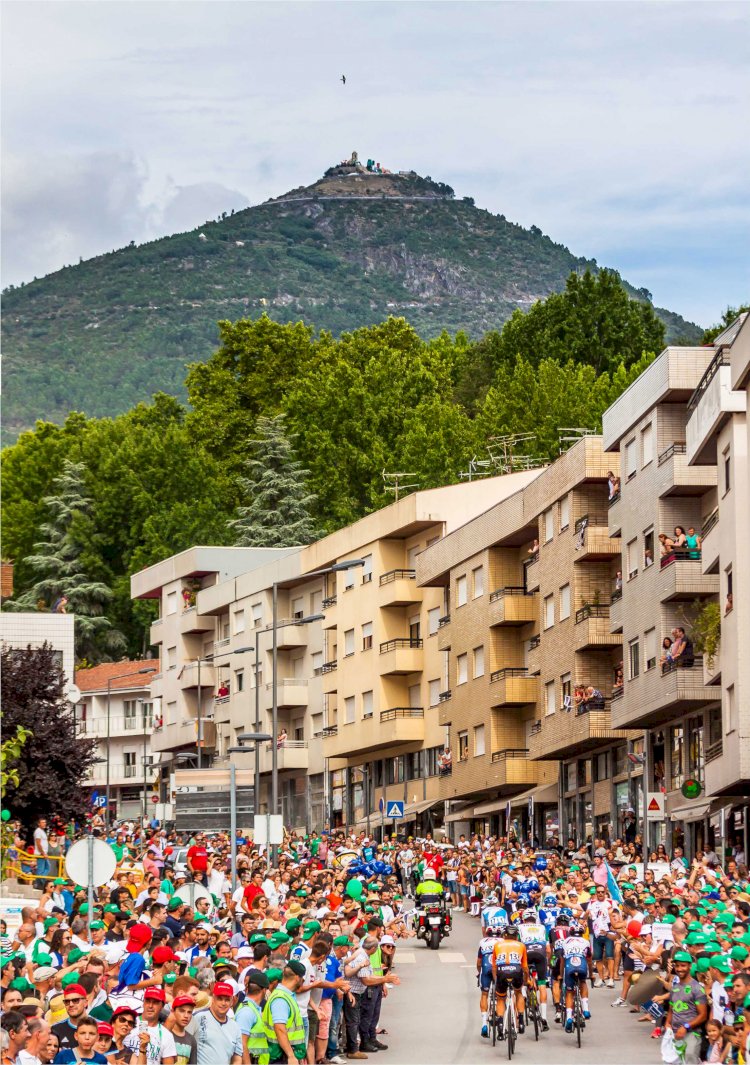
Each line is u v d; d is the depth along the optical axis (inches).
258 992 913.5
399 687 3944.4
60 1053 768.9
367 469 5147.6
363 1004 1307.8
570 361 4827.8
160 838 2630.4
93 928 1103.0
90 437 5999.0
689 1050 1112.2
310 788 4311.0
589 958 1595.7
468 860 2588.6
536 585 3309.5
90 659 5659.5
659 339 5241.1
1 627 3518.7
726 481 2290.8
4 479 6092.5
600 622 2987.2
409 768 3919.8
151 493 5713.6
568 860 2433.6
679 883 1743.4
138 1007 863.7
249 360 5935.0
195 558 4879.4
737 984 986.7
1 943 1144.8
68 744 2672.2
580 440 3026.6
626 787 2945.4
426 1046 1328.7
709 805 2468.0
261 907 1402.6
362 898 1695.4
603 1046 1302.9
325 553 4220.0
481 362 5413.4
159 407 6269.7
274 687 2650.1
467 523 3604.8
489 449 4539.9
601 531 2992.1
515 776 3376.0
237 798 2564.0
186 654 4938.5
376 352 5595.5
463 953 2010.3
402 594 3900.1
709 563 2427.4
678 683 2469.2
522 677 3361.2
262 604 4488.2
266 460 5324.8
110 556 5812.0
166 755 5196.9
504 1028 1331.2
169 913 1254.3
